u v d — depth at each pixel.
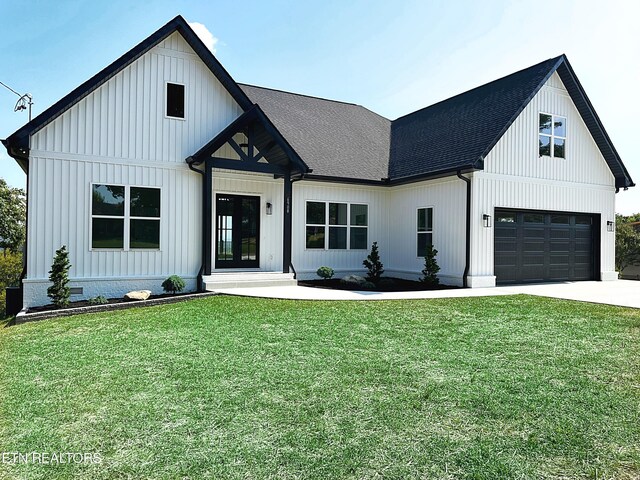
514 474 2.60
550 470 2.64
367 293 10.13
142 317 7.26
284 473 2.60
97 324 6.82
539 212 13.12
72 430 3.15
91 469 2.65
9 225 27.14
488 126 12.21
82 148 9.48
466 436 3.07
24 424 3.25
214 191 11.49
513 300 9.16
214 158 10.46
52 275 8.49
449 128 13.97
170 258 10.41
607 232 14.46
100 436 3.06
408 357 4.94
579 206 13.77
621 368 4.59
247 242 12.12
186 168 10.62
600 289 11.45
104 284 9.66
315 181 13.06
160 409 3.51
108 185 9.74
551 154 13.15
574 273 13.94
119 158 9.85
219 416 3.38
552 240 13.45
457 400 3.71
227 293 9.72
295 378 4.22
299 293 9.92
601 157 14.30
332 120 16.23
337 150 14.30
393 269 14.25
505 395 3.82
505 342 5.64
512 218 12.58
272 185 12.32
